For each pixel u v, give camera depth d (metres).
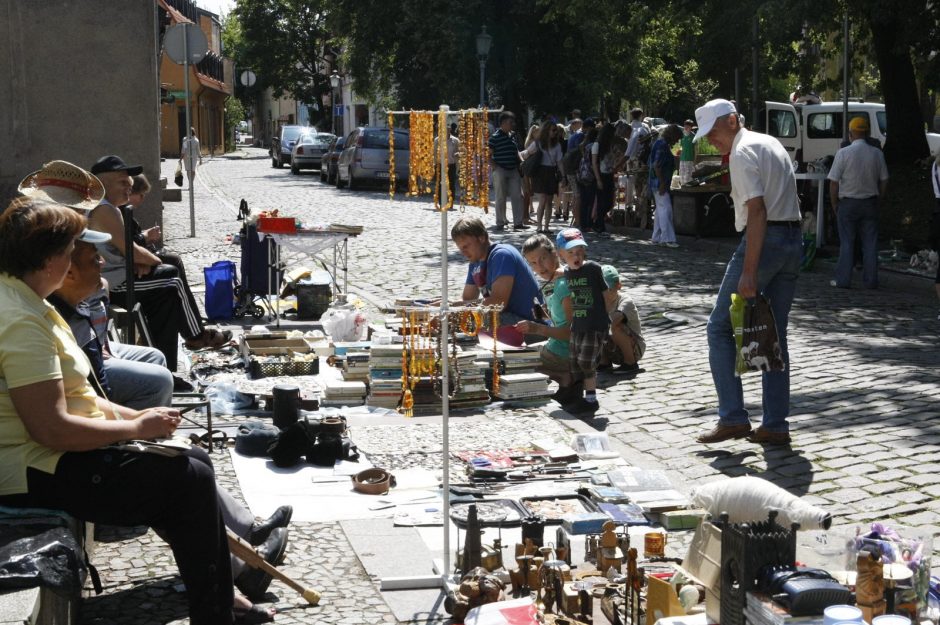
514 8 34.97
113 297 8.50
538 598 4.67
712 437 7.32
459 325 5.89
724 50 22.48
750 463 7.04
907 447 7.23
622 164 20.62
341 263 16.38
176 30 19.11
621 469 6.48
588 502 6.01
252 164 56.50
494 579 4.63
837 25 20.47
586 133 21.02
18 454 4.00
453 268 15.95
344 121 69.38
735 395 7.31
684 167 22.80
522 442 7.32
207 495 4.23
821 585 3.69
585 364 8.38
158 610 4.62
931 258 15.03
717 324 7.34
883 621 3.57
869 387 8.81
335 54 74.12
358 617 4.63
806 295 13.70
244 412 7.86
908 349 10.34
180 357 9.53
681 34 24.64
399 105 38.56
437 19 35.38
